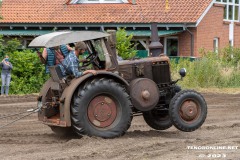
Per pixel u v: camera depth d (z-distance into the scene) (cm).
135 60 2272
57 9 6512
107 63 2178
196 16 6125
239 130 2444
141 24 6175
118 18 6278
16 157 1817
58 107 2172
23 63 4359
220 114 3062
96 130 2109
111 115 2128
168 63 2322
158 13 6256
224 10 6931
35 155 1850
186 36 6250
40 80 4391
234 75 4878
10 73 4244
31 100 3722
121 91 2131
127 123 2141
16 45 4584
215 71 4784
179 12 6219
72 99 2098
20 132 2384
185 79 4653
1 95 4062
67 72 2122
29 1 6631
